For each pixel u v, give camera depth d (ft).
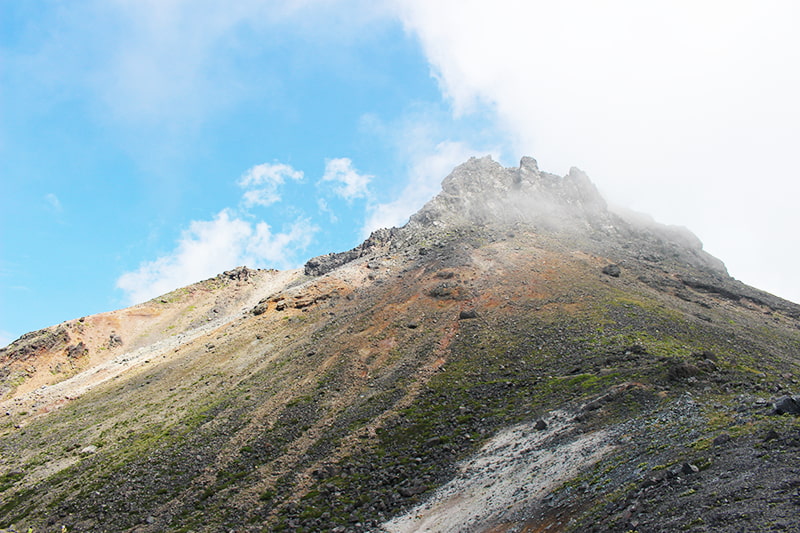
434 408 232.53
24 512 215.51
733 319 373.20
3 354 546.67
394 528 131.13
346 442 214.90
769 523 63.72
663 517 76.95
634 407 157.07
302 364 331.36
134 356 515.50
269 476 200.03
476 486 142.00
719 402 135.95
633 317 317.01
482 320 342.85
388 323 364.79
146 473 227.81
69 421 333.01
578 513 94.58
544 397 208.03
